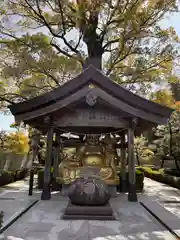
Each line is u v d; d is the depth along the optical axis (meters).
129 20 9.96
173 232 4.06
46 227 4.38
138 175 9.34
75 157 8.52
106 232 4.12
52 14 11.90
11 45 10.09
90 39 10.88
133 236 3.93
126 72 10.66
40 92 10.82
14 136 14.91
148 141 19.81
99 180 5.52
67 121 7.16
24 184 11.10
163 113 6.73
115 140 9.80
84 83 6.76
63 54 11.64
